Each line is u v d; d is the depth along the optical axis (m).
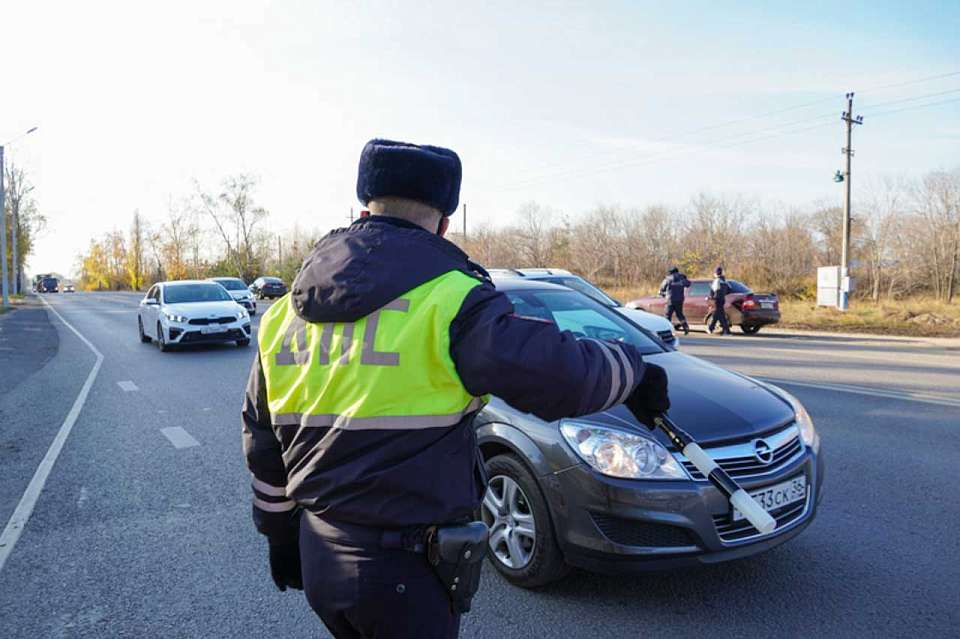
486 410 3.86
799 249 41.41
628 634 3.22
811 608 3.43
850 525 4.41
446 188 1.71
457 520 1.59
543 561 3.55
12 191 58.69
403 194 1.68
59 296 62.94
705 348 14.74
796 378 9.97
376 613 1.53
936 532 4.29
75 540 4.34
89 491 5.26
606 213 51.62
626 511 3.27
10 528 4.53
